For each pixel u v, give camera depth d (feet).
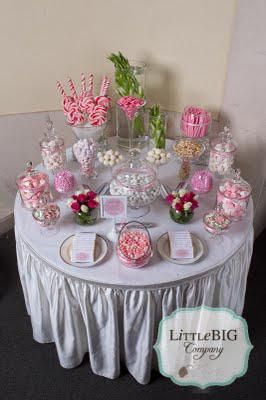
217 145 6.76
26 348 7.03
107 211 5.34
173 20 7.29
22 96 8.32
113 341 5.72
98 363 6.26
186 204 5.66
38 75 8.14
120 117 7.59
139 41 7.75
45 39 7.74
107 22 7.63
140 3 7.30
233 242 5.60
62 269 5.16
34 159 9.20
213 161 6.75
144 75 7.70
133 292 5.07
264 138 7.52
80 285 5.21
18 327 7.39
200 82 7.75
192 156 6.65
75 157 7.22
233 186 5.77
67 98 7.07
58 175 6.43
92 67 8.20
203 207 6.25
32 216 5.95
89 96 7.01
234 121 7.67
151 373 6.59
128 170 6.04
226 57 7.24
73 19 7.57
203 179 6.37
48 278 5.43
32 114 8.57
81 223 5.81
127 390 6.38
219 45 7.18
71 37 7.78
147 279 5.03
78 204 5.70
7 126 8.57
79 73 8.25
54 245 5.52
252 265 8.80
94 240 5.44
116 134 8.30
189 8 7.05
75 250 5.27
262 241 9.50
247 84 7.14
